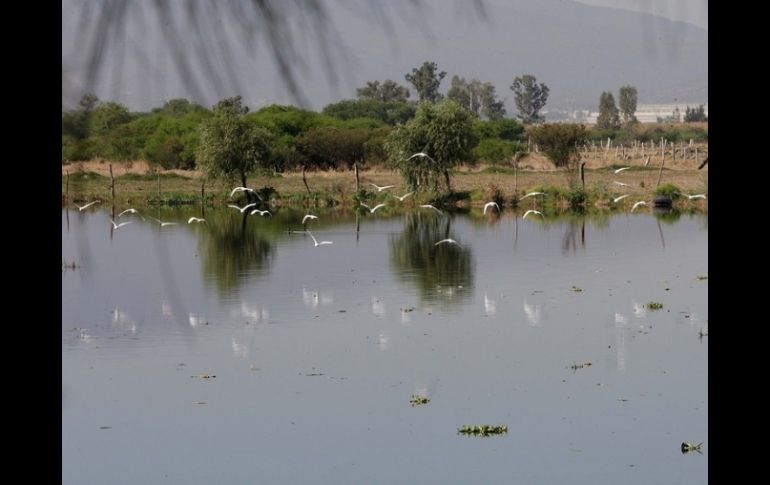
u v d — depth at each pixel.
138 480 17.89
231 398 22.66
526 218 60.25
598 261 42.50
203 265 41.66
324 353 26.75
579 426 20.12
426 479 17.44
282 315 31.72
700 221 56.59
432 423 20.70
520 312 31.92
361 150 62.34
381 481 17.50
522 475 17.59
